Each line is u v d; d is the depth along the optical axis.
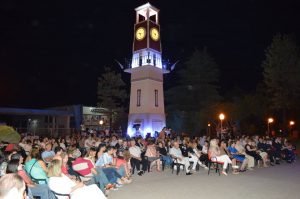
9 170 5.45
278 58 34.84
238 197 7.79
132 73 30.02
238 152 13.05
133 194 8.13
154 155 12.26
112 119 36.06
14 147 10.16
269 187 9.02
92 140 14.78
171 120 38.47
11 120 39.88
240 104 36.47
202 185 9.32
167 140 15.20
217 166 11.86
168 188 8.88
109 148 9.62
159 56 30.14
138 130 27.14
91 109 38.62
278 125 36.69
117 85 35.16
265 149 15.21
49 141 12.19
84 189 5.89
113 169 8.88
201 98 40.66
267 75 35.75
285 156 15.87
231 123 33.59
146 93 28.12
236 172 11.72
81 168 8.01
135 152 11.94
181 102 41.06
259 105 36.66
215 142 11.88
